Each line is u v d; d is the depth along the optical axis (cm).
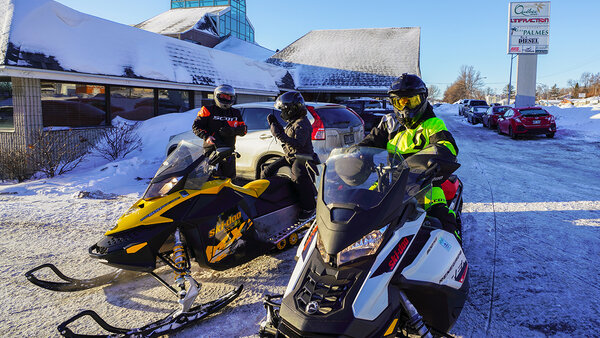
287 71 2641
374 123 1758
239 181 769
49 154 967
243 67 2103
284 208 458
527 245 467
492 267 412
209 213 362
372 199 251
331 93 2920
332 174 273
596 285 368
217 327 321
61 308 360
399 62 2825
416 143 327
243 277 415
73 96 1163
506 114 1962
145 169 956
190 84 1566
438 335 266
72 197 744
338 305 220
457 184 431
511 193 722
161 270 440
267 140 709
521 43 3353
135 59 1350
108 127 1249
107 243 322
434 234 268
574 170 973
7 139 1053
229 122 520
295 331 220
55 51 1069
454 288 255
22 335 316
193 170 363
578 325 306
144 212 334
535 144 1573
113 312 352
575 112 2628
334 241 232
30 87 1033
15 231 560
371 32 3306
